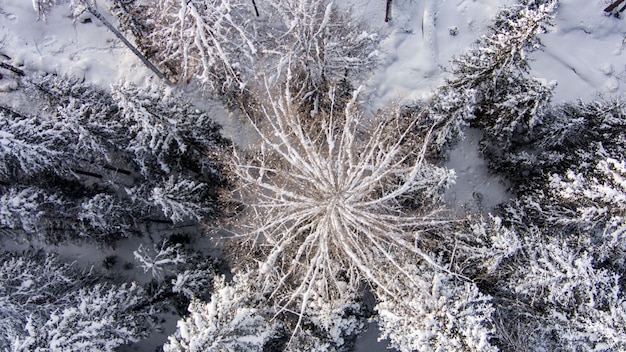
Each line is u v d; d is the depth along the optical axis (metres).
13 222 18.61
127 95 16.03
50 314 18.38
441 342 14.77
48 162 18.03
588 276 15.73
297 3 18.44
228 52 19.53
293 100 18.34
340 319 17.00
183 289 18.64
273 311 17.16
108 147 19.30
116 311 18.33
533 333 16.98
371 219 15.09
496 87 18.38
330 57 19.30
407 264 16.34
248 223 19.44
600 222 17.09
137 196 19.61
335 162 17.03
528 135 19.77
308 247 17.89
